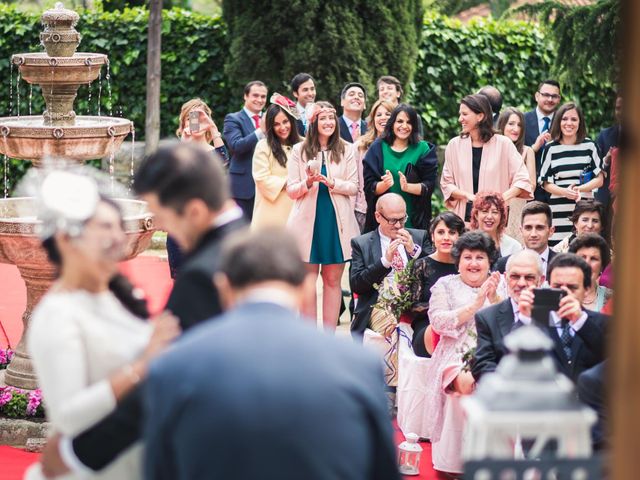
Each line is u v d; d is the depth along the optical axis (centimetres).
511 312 646
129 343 406
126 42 1571
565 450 336
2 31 1574
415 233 870
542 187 1076
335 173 963
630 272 262
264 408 314
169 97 1582
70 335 392
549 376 333
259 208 1020
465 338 706
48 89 855
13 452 740
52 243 407
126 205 866
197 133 1065
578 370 595
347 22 1434
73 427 381
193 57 1565
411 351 774
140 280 1229
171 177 393
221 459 314
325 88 1453
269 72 1473
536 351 336
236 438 313
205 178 395
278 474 312
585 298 730
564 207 1064
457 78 1616
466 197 999
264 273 340
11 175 1598
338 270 971
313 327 339
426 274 789
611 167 923
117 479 397
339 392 322
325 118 957
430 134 1620
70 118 868
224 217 402
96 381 399
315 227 957
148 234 778
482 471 316
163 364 329
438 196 1577
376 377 337
